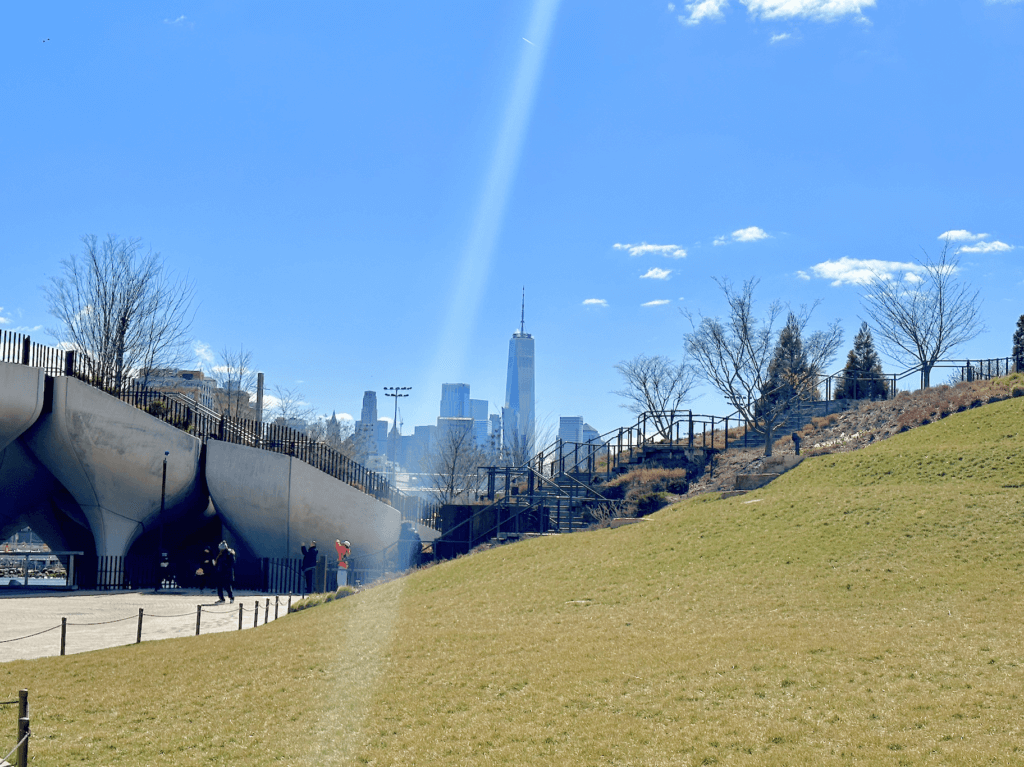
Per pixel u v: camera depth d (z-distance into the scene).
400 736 10.48
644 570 19.62
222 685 13.46
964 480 23.83
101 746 10.84
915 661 11.02
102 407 33.66
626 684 11.45
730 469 35.91
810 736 8.85
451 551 36.09
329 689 12.80
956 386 38.12
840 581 16.36
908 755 8.06
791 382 42.16
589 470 41.53
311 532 36.94
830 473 27.09
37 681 14.08
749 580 17.48
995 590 14.68
